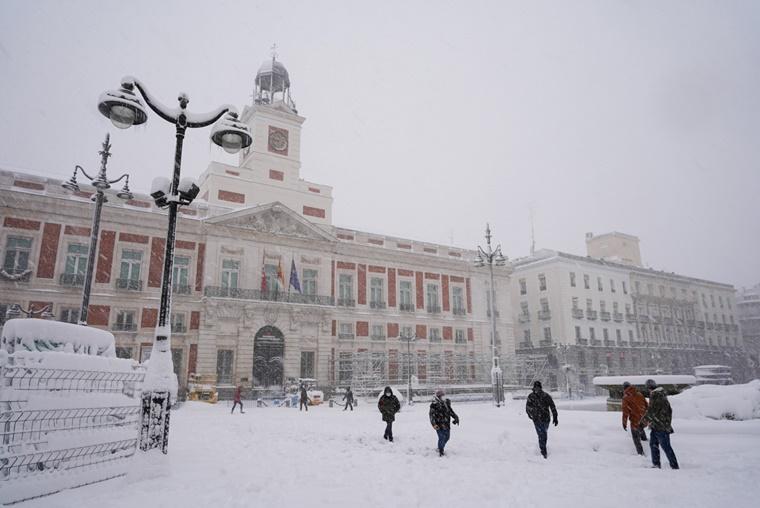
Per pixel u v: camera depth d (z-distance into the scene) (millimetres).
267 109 39469
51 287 27578
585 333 51281
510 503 6309
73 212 28875
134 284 29734
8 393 6789
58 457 7062
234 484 7211
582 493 6812
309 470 8422
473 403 31250
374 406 28328
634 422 9609
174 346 30453
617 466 8773
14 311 25234
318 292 36500
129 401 9445
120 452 8539
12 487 6152
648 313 59312
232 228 33469
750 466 8469
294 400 27922
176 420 18703
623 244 65875
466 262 44906
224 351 31828
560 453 10094
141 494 6555
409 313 40781
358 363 36656
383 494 6754
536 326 52469
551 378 49469
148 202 31469
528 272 54406
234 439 12828
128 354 29047
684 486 7188
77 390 7945
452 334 42625
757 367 67938
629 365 53938
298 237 36062
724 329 69375
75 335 9797
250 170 37656
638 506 6191
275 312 33781
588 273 53938
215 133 9922
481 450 10664
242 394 31000
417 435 13469
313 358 35094
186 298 31359
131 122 9156
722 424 10898
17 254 27328
